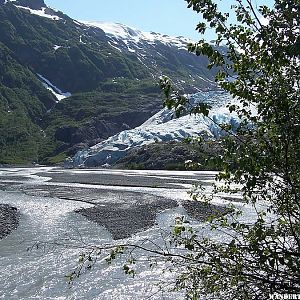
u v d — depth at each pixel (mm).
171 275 16906
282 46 5441
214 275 5879
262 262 5426
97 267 18828
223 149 5863
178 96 5852
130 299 15094
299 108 5543
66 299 15617
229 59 6090
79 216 33156
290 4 5203
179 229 6520
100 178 70750
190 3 6012
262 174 5637
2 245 23578
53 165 133625
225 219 6578
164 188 52594
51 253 21609
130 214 33438
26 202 41250
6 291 16484
